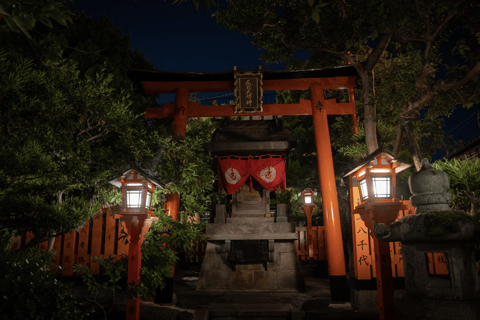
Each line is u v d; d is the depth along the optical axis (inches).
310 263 470.3
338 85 388.8
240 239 364.5
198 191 279.1
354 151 338.3
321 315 238.8
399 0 284.2
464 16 270.8
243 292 340.8
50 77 192.5
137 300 195.0
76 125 199.9
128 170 193.5
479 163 208.4
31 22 99.7
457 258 139.9
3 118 164.1
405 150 425.7
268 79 390.3
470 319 131.7
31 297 118.5
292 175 556.7
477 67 252.5
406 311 146.6
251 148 389.7
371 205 182.5
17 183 168.6
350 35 341.7
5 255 137.8
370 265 251.3
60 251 277.0
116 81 311.9
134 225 194.5
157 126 379.9
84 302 158.9
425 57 289.0
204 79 394.3
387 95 350.9
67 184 193.3
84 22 339.3
